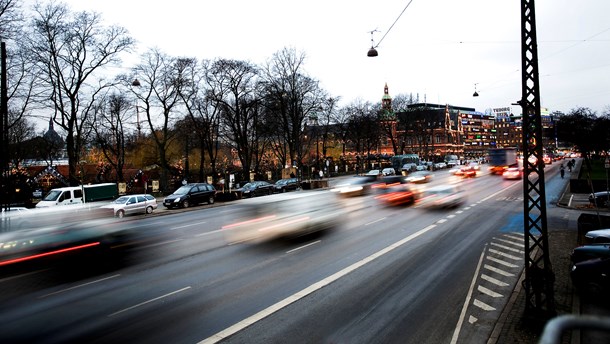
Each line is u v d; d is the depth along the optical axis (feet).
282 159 226.79
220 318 27.04
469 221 64.49
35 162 213.87
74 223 44.14
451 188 107.76
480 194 105.70
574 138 185.37
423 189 110.93
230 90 166.40
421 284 33.81
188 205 105.09
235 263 41.32
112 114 183.11
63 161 264.11
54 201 89.15
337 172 258.57
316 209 57.21
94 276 37.27
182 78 152.35
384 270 37.96
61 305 29.45
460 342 23.41
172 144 216.74
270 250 46.93
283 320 26.68
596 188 106.52
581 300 29.68
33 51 104.94
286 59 167.63
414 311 28.04
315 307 28.91
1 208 71.77
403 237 52.70
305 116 179.42
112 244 44.45
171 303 29.84
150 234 57.00
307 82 174.09
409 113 287.89
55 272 38.63
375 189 102.27
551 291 25.05
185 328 25.39
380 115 261.24
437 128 456.45
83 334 24.41
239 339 23.89
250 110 179.42
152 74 143.95
